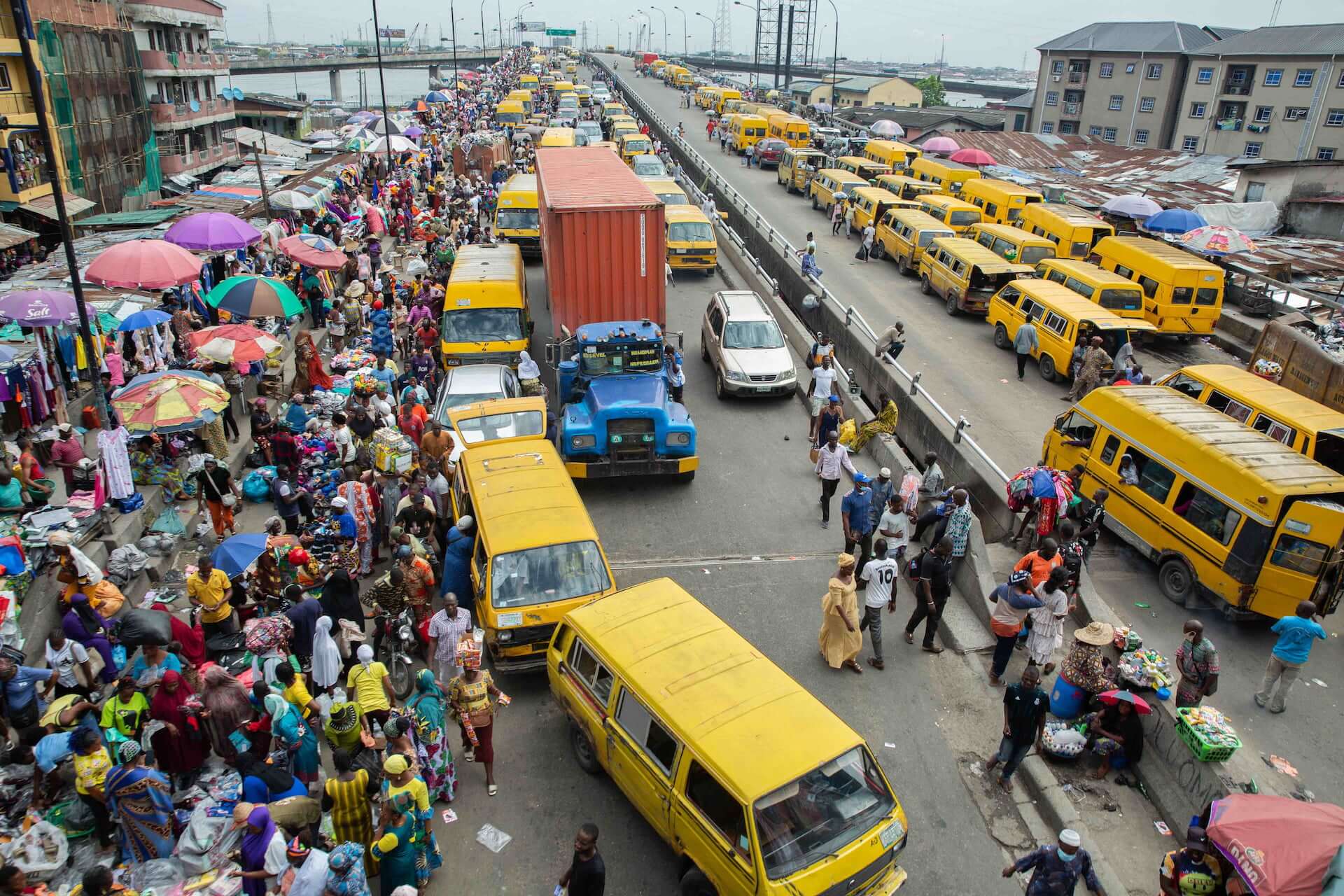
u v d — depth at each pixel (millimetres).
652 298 17797
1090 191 40844
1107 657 9773
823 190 38781
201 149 55656
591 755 8961
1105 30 74500
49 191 30641
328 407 16297
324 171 34594
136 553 11469
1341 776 9586
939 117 81625
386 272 24406
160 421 11680
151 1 51062
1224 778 8445
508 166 43188
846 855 6867
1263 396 14992
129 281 14227
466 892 7719
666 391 15852
